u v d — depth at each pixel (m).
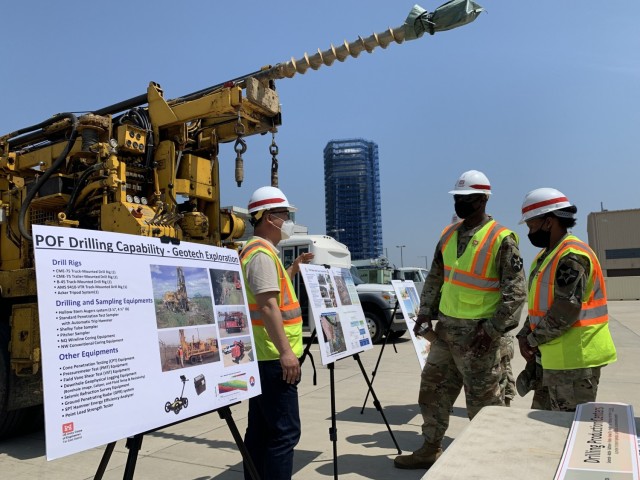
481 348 3.60
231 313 2.61
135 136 5.31
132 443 2.04
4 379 4.92
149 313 2.12
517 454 1.34
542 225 3.41
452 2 4.41
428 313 4.20
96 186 5.12
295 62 5.16
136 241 2.15
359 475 3.93
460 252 3.86
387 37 4.69
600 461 1.26
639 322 18.33
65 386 1.74
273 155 5.72
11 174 6.32
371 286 12.55
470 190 3.79
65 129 5.70
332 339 3.96
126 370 1.96
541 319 3.19
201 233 5.56
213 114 5.34
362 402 6.43
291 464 2.99
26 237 5.34
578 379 3.07
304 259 4.06
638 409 5.79
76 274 1.86
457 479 1.20
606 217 60.91
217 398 2.37
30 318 4.84
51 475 4.06
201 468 4.16
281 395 3.01
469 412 3.69
